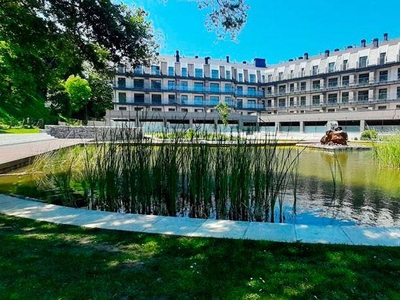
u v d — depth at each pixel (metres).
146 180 4.15
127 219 3.19
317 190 5.30
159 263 2.14
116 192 4.31
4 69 6.41
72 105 27.95
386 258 2.18
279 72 40.84
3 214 3.33
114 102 35.12
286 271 2.01
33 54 5.88
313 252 2.31
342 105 33.12
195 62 39.88
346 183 5.83
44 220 3.13
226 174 4.02
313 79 36.28
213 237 2.64
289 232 2.75
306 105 36.62
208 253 2.30
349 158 9.72
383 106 30.17
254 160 4.01
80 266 2.08
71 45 5.73
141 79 36.62
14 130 21.39
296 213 4.08
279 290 1.77
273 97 41.34
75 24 5.23
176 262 2.15
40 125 24.31
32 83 6.75
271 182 3.98
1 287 1.80
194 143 4.33
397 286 1.81
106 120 27.19
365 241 2.52
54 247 2.42
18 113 24.19
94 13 5.12
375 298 1.69
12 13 4.96
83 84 26.92
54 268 2.05
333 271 2.00
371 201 4.60
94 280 1.89
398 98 29.09
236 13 5.27
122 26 5.49
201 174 4.10
